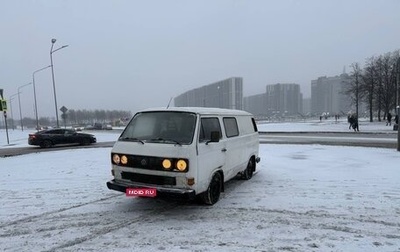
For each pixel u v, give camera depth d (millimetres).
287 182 8680
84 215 6078
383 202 6707
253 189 7930
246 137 8648
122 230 5297
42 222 5719
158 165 5969
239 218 5820
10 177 9883
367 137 23891
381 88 48625
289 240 4832
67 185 8578
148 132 6570
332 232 5137
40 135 22734
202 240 4855
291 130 33625
